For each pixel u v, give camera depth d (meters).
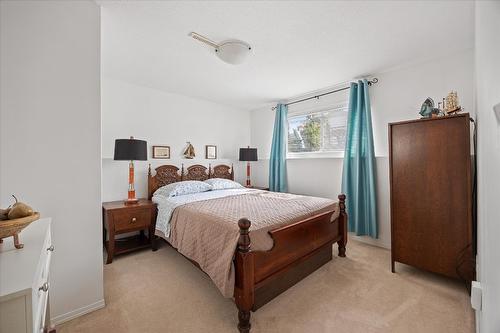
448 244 1.90
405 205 2.13
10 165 1.35
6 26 1.34
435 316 1.59
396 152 2.18
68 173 1.54
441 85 2.46
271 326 1.52
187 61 2.56
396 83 2.79
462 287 1.94
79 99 1.58
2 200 1.33
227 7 1.67
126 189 3.23
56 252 1.50
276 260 1.75
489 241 0.75
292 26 1.89
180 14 1.75
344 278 2.12
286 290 1.92
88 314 1.62
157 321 1.57
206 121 4.17
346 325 1.52
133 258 2.64
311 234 2.13
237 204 2.46
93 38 1.63
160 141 3.57
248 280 1.49
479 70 1.18
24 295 0.62
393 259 2.22
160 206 2.80
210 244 1.80
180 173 3.79
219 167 4.31
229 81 3.20
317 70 2.80
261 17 1.78
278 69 2.78
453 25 1.87
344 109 3.41
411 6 1.64
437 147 1.94
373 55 2.41
